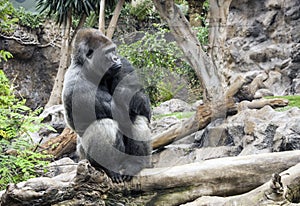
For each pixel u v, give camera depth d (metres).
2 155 6.55
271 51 16.47
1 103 7.04
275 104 9.92
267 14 16.89
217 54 9.91
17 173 6.84
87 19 21.80
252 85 13.18
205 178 5.35
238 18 17.55
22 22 22.27
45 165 6.82
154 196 5.32
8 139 7.32
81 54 5.20
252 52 16.78
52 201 4.84
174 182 5.32
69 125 5.41
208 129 7.53
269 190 4.63
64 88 5.31
